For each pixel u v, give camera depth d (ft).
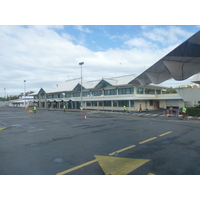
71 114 89.92
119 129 40.04
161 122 52.29
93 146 25.50
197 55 26.66
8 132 38.78
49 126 46.80
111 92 114.52
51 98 179.22
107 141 28.55
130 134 34.14
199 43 22.21
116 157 20.38
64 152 22.62
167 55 26.53
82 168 17.04
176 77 31.63
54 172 16.11
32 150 23.75
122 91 107.55
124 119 61.67
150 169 16.63
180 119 59.77
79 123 51.78
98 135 33.50
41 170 16.60
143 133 35.04
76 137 31.99
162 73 38.55
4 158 20.38
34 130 40.81
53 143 27.66
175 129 39.34
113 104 113.80
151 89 115.75
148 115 76.89
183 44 22.39
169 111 72.38
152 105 115.75
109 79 115.55
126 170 16.46
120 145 25.91
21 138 31.96
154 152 22.20
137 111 93.30
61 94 164.35
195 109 65.00
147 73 37.63
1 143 28.14
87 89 129.29
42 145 26.48
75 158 20.13
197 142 27.14
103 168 16.98
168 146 25.00
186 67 31.37
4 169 16.94
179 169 16.57
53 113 100.37
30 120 63.31
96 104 126.21
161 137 31.14
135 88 101.09
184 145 25.44
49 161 19.16
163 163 18.21
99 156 20.80
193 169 16.53
